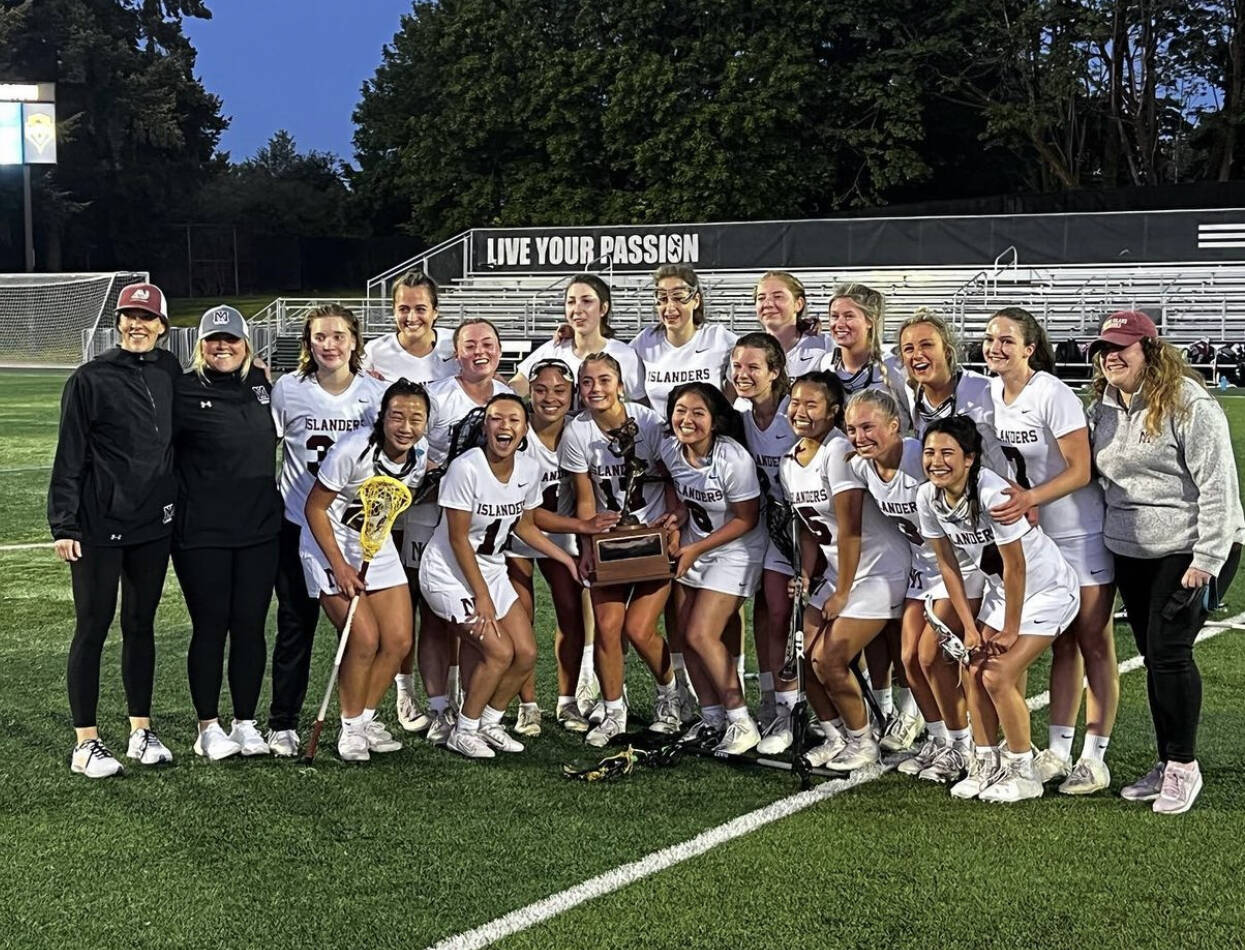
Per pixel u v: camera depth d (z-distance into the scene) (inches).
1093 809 171.5
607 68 1475.1
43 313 1359.5
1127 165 1514.5
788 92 1405.0
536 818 169.2
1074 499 178.1
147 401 182.9
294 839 162.2
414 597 208.8
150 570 187.2
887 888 146.5
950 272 1018.1
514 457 194.1
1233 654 255.1
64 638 273.4
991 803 173.6
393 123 1916.8
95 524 182.2
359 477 189.2
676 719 209.5
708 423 192.2
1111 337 167.6
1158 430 167.3
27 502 466.0
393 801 175.9
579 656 213.8
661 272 231.1
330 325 195.8
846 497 180.2
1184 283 960.9
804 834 162.9
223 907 143.0
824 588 190.2
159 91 1934.1
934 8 1448.1
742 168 1411.2
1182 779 169.8
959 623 180.7
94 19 1910.7
